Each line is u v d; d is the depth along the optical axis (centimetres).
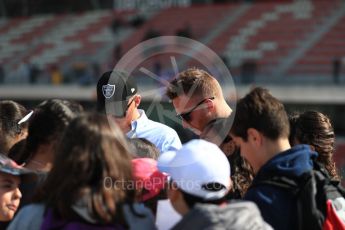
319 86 2122
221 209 235
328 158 346
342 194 300
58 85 2725
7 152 324
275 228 262
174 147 363
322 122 347
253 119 280
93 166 234
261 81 2358
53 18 3816
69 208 232
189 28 2894
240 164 338
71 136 238
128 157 245
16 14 4031
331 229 276
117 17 3534
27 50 3450
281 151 280
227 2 3334
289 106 2288
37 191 252
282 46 2697
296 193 266
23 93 2850
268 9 3084
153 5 3531
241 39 2859
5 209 291
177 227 238
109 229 234
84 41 3334
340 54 2531
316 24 2794
